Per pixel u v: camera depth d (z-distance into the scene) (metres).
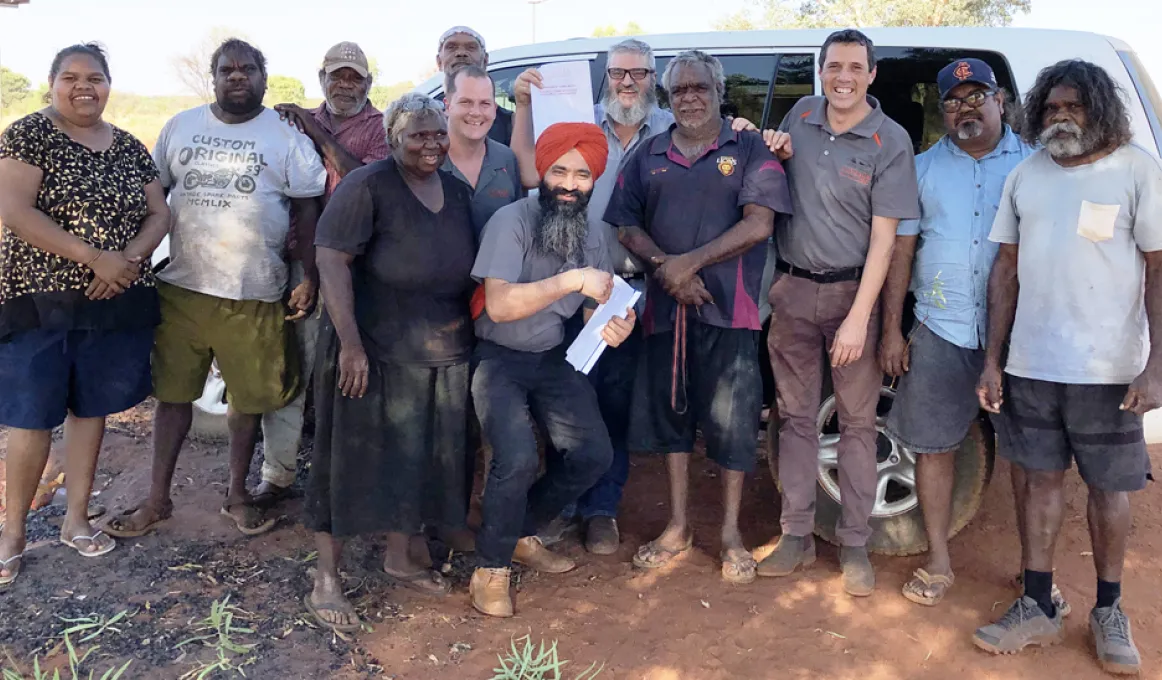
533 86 3.73
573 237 3.19
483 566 3.29
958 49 3.96
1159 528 4.11
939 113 3.94
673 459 3.70
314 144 3.88
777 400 3.66
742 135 3.40
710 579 3.63
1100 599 3.08
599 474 3.42
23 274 3.26
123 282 3.31
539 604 3.43
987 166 3.26
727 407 3.47
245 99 3.61
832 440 3.84
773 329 3.55
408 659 3.01
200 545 3.78
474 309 3.33
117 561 3.61
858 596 3.47
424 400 3.17
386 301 3.10
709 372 3.47
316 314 4.06
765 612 3.37
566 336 3.49
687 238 3.40
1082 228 2.85
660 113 4.01
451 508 3.29
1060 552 3.87
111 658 2.93
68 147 3.24
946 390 3.29
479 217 3.56
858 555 3.52
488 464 3.55
